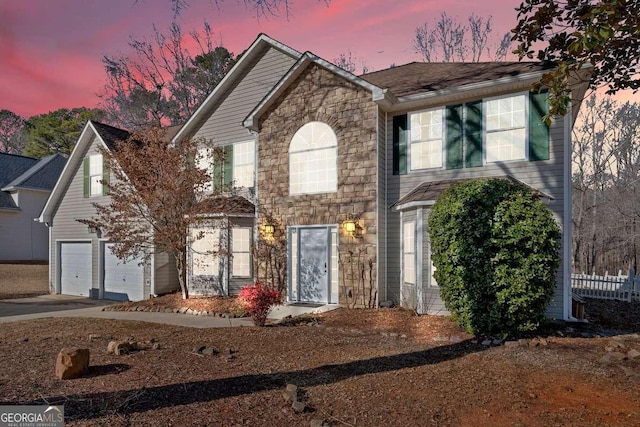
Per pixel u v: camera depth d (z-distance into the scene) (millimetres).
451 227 7031
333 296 10820
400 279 10344
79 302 14516
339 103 10805
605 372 5074
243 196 13539
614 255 27266
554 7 6535
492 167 9531
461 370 5250
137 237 12055
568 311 8539
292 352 6273
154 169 11758
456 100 10062
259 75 13672
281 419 3768
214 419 3732
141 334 7879
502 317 6785
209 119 14477
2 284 17500
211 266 13055
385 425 3668
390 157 10805
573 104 8672
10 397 4188
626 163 26062
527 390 4496
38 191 22250
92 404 4020
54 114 36438
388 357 5926
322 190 10961
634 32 5617
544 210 6734
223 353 6219
